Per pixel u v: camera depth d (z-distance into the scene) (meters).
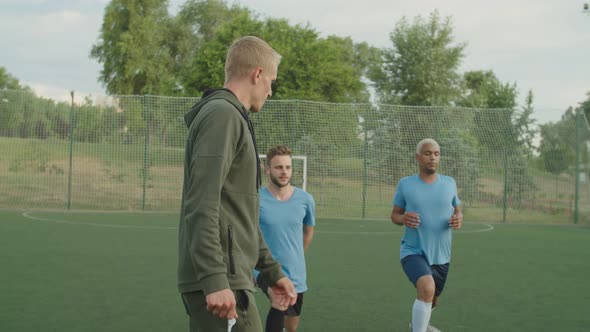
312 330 5.36
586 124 17.31
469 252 10.68
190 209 2.20
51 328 5.16
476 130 17.52
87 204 17.33
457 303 6.58
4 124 17.67
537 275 8.45
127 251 9.63
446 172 17.38
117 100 17.50
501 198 17.33
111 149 17.50
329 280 7.71
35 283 7.03
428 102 31.06
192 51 49.53
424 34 31.77
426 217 4.93
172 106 17.55
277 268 2.68
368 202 17.08
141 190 17.55
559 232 14.34
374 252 10.31
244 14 28.50
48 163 17.59
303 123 17.19
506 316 6.02
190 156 2.32
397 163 17.20
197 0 50.28
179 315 5.73
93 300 6.26
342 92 28.64
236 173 2.35
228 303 2.16
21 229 12.05
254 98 2.51
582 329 5.57
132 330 5.18
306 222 4.80
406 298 6.73
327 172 17.14
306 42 27.94
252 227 2.41
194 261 2.19
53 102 17.64
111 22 44.22
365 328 5.46
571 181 17.33
